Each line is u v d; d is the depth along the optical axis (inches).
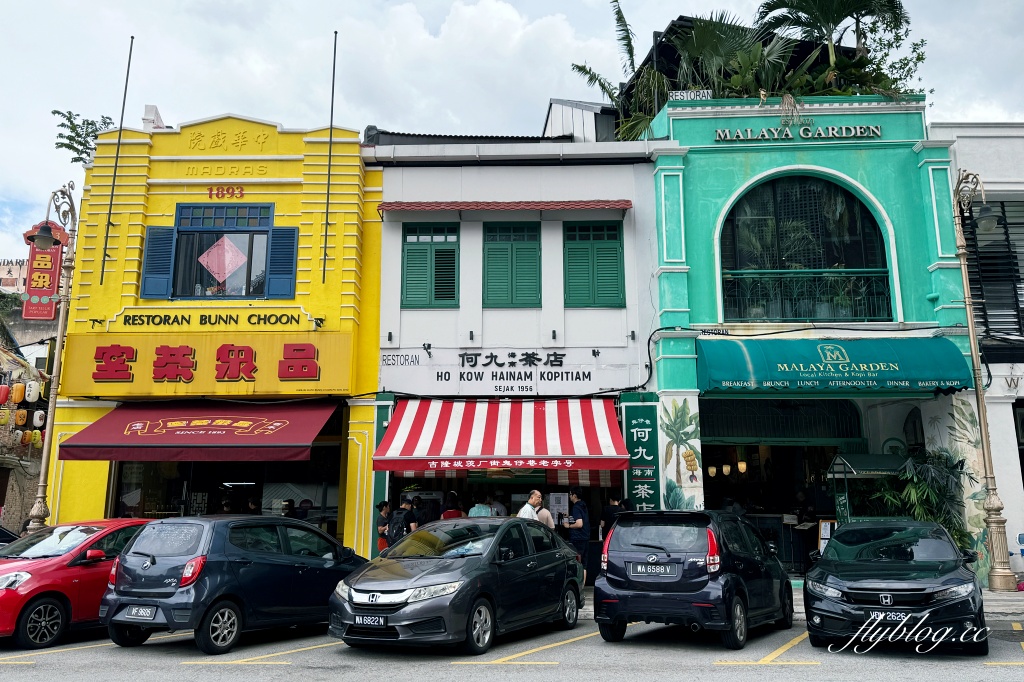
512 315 609.6
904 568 354.6
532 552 395.5
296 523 409.1
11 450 855.1
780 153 626.2
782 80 709.3
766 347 573.9
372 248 621.9
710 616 340.5
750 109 629.3
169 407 591.2
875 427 648.4
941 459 562.6
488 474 592.7
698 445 567.2
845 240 624.4
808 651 348.2
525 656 339.6
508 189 626.8
